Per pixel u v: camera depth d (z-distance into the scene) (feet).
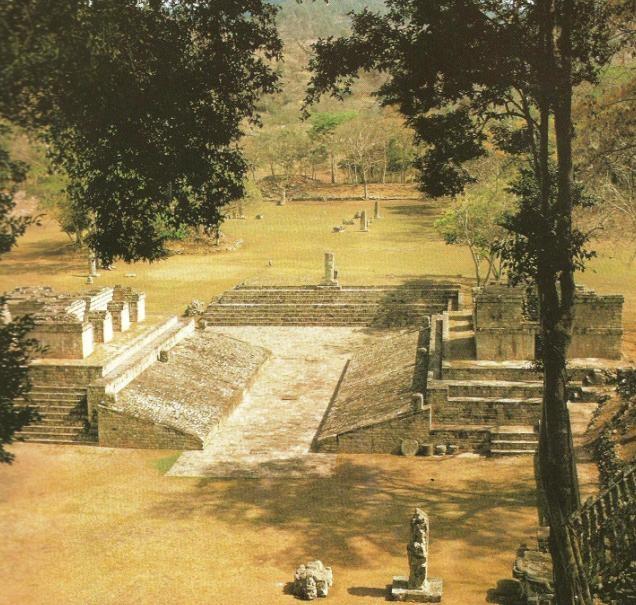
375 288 186.70
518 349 114.32
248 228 309.63
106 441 107.96
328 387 135.23
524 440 102.94
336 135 434.30
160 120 63.41
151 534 82.53
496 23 69.46
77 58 50.47
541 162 73.61
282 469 101.04
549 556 69.67
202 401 118.52
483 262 232.53
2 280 207.21
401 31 73.15
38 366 111.04
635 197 151.02
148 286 206.59
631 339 139.64
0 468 96.99
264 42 65.82
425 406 104.78
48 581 71.15
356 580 72.08
